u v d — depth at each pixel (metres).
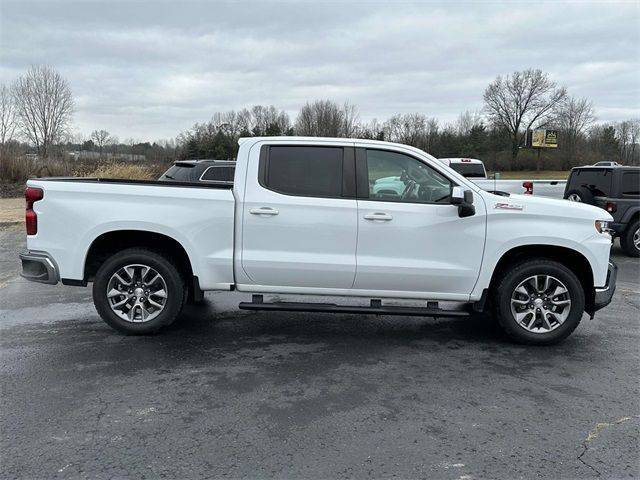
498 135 85.75
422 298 5.23
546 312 5.25
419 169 5.22
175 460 3.13
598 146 87.75
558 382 4.38
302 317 6.25
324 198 5.11
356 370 4.60
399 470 3.05
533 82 82.69
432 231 5.10
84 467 3.04
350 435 3.45
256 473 3.01
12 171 21.84
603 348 5.27
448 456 3.21
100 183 5.24
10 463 3.07
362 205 5.09
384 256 5.13
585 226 5.16
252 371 4.54
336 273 5.13
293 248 5.13
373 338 5.52
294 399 3.99
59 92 47.84
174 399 3.95
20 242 11.52
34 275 5.19
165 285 5.28
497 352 5.12
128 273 5.29
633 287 8.18
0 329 5.60
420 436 3.45
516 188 13.60
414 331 5.78
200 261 5.18
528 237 5.10
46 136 47.47
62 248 5.15
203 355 4.91
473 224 5.11
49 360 4.71
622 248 11.11
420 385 4.29
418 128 85.69
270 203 5.10
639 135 88.38
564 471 3.06
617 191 10.73
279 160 5.20
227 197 5.13
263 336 5.51
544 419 3.71
